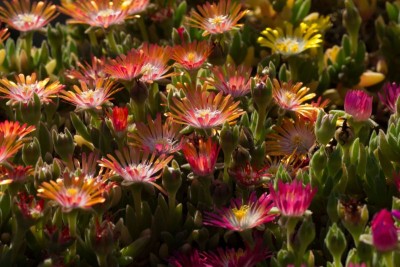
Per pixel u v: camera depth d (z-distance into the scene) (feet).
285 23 3.30
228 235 2.59
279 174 2.69
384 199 2.73
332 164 2.70
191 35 3.36
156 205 2.74
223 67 3.00
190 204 2.70
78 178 2.47
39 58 3.32
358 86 3.37
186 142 2.71
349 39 3.36
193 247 2.69
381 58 3.43
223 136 2.65
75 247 2.57
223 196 2.61
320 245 2.67
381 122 3.33
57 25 3.33
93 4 3.13
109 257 2.53
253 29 3.37
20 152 2.79
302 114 2.86
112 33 3.25
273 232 2.61
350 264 2.42
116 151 2.66
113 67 2.82
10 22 3.23
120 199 2.72
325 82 3.30
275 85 2.86
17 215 2.49
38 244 2.61
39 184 2.58
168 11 3.45
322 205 2.74
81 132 2.88
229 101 2.79
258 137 2.84
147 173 2.61
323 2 3.67
